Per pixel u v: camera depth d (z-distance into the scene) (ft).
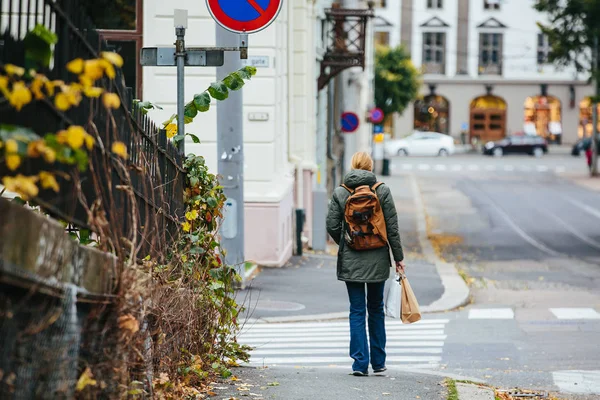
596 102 144.15
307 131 109.40
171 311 27.53
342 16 117.08
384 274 36.09
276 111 83.66
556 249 114.83
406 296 36.55
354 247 35.78
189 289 30.27
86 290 19.38
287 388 32.19
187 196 34.14
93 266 19.86
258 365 41.29
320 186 123.65
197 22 76.74
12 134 16.03
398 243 36.27
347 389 32.45
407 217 150.10
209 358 33.01
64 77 20.17
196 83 77.51
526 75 352.08
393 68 299.99
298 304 64.80
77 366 19.47
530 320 59.88
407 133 355.97
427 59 353.31
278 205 81.87
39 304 17.26
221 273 34.60
